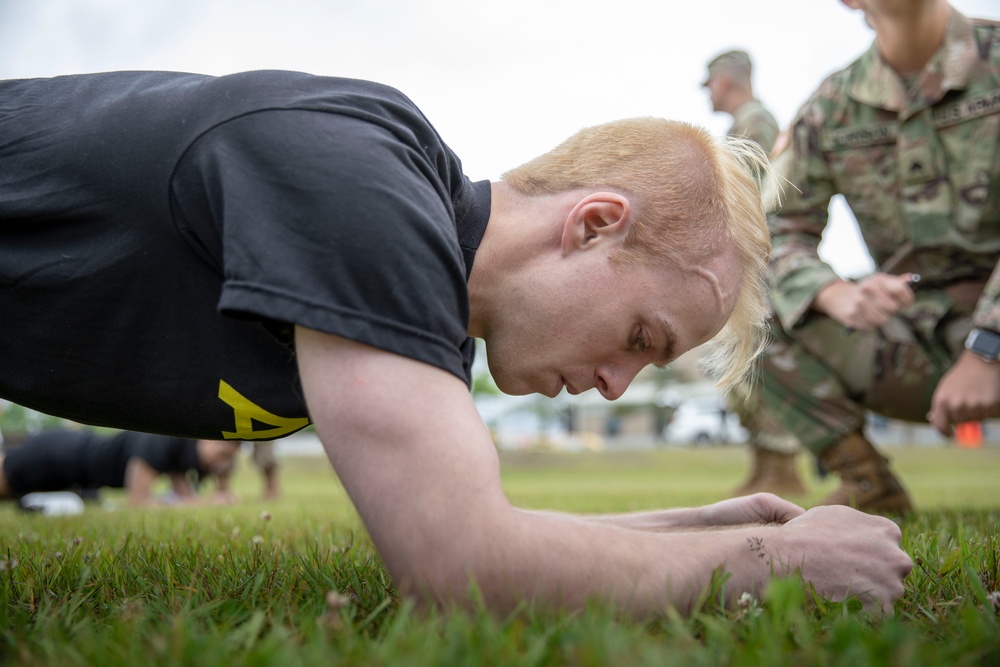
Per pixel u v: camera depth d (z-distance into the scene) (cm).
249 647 117
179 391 172
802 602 142
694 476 1978
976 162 378
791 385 416
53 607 159
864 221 417
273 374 167
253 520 411
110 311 166
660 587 142
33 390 181
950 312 400
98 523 414
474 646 111
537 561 135
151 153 160
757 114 602
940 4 374
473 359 192
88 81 184
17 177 169
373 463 136
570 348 168
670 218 166
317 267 139
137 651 116
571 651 110
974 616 127
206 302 162
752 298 193
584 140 178
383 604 143
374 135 153
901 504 413
